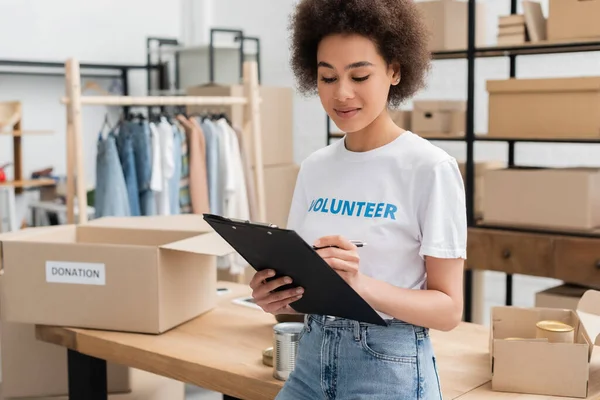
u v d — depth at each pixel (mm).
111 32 6738
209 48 6281
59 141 6414
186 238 2502
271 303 1518
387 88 1472
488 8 5195
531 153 5152
